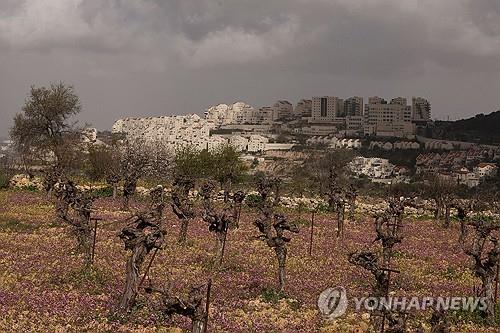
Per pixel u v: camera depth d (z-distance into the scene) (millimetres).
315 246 35469
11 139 81312
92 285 23188
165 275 25344
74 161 70750
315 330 19188
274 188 60688
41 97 80250
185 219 33781
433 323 17219
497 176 101688
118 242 32531
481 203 59562
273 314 20641
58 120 80875
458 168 114562
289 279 26203
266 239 23891
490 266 22422
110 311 19469
